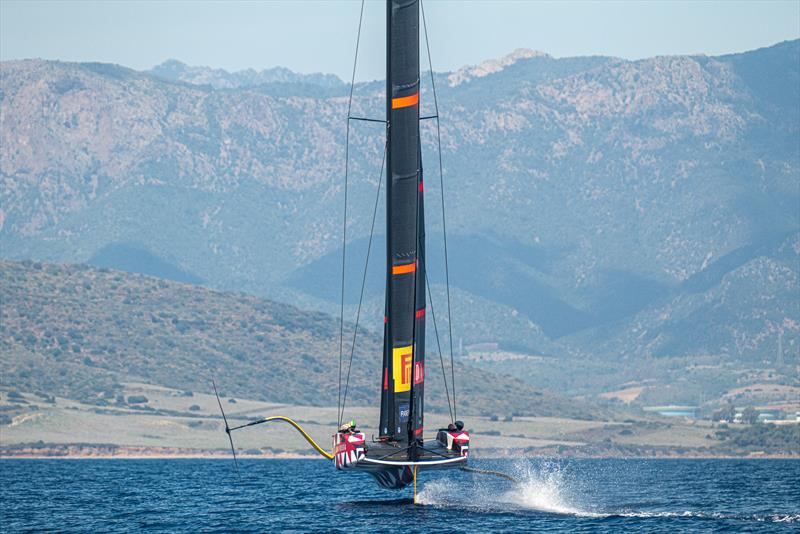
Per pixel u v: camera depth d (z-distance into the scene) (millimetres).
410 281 199500
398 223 199125
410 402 199375
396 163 198500
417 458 197000
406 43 197000
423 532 194875
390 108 199000
